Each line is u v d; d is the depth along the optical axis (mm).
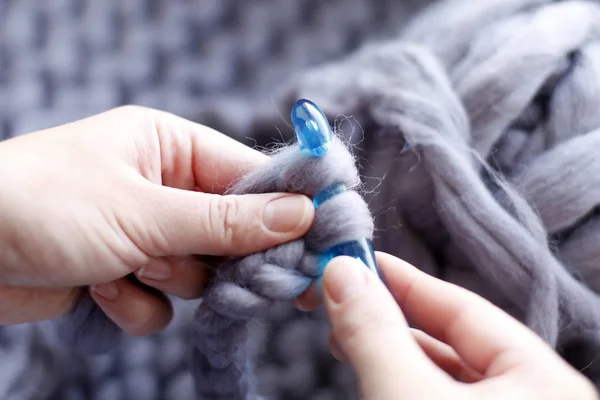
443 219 344
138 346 409
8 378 390
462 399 246
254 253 292
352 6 472
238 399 322
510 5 366
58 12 477
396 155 358
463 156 337
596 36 358
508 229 326
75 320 336
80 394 404
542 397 248
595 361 350
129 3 480
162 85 468
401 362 253
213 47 477
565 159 331
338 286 267
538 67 342
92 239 292
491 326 269
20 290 314
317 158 282
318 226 285
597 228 333
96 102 457
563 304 332
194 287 319
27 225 290
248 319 301
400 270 294
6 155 298
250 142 419
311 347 398
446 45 367
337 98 372
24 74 460
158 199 293
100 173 298
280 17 478
